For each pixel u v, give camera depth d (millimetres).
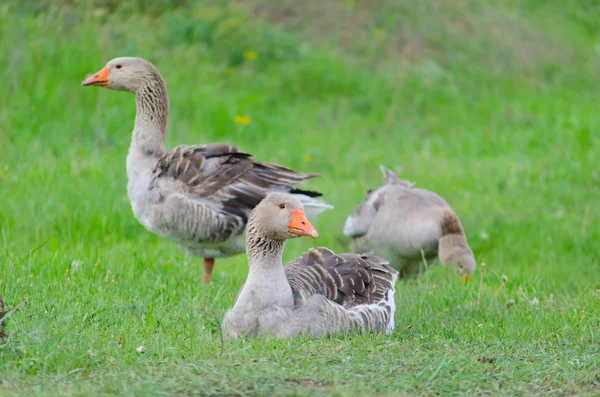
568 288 12609
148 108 12547
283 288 8758
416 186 18906
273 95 25109
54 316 8984
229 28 25875
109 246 13805
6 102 18812
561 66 31344
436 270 14008
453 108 25875
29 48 20375
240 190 11914
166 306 10117
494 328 9734
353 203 17875
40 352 7562
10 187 15102
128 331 8758
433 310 10664
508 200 18062
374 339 8523
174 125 20656
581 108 26922
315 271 9344
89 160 17125
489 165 20891
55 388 6793
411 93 26344
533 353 8352
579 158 21312
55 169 16000
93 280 11078
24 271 10805
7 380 7020
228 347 8148
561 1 37688
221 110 22094
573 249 15664
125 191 15805
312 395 6641
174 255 13320
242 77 25109
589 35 35938
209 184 11820
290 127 23219
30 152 16969
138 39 22922
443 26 30953
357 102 25531
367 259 10039
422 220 12633
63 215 14312
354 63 27672
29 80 19641
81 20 22438
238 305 8812
